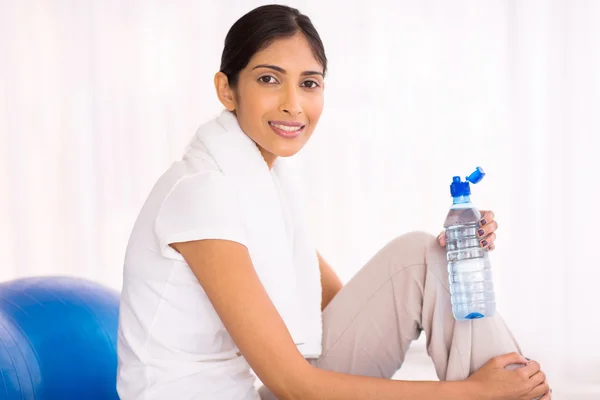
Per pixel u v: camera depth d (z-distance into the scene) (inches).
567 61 123.4
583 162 123.1
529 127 125.9
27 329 62.2
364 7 132.5
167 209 51.1
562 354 122.0
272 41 54.5
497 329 53.9
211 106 137.3
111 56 139.6
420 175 131.8
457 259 54.7
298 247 61.2
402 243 58.3
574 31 123.0
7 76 141.3
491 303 54.5
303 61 55.0
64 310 65.4
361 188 133.6
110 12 139.3
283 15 55.4
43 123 141.4
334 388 49.3
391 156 132.6
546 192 125.3
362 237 133.8
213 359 53.2
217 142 55.2
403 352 59.7
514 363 52.7
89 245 141.6
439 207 131.4
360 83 132.9
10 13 140.6
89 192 141.4
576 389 108.5
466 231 54.8
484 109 129.2
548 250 125.1
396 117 132.2
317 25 133.5
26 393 59.7
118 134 139.9
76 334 64.2
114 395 65.2
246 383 54.2
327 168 134.3
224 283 48.9
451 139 130.5
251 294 49.1
